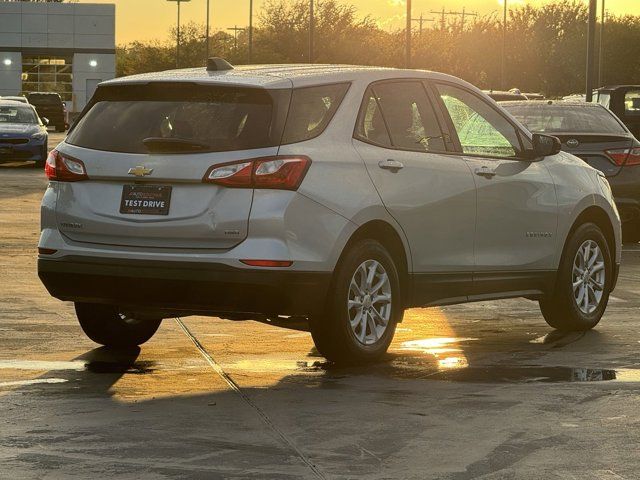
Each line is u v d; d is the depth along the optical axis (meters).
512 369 8.83
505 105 18.50
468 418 7.20
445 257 9.48
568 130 18.06
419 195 9.19
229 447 6.46
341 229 8.55
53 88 101.31
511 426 6.99
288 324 8.73
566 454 6.37
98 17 101.06
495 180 9.88
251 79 8.52
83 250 8.61
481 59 125.00
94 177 8.59
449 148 9.61
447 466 6.12
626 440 6.67
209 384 8.16
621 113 30.03
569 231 10.66
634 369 8.86
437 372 8.70
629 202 18.02
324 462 6.18
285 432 6.81
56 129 77.25
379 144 9.02
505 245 10.02
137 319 9.45
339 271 8.63
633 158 18.03
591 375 8.60
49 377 8.30
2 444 6.46
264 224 8.21
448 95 9.80
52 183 8.84
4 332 10.09
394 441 6.63
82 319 9.33
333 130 8.71
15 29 100.50
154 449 6.40
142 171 8.39
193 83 8.52
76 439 6.59
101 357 9.09
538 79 125.44
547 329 10.86
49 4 100.56
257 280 8.20
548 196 10.39
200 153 8.30
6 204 24.14
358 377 8.46
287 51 110.50
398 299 9.12
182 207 8.33
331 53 109.19
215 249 8.29
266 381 8.27
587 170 11.03
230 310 8.36
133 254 8.43
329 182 8.50
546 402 7.65
